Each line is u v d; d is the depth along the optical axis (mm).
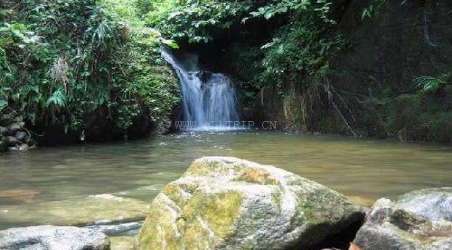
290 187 2564
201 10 11891
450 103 7797
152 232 2623
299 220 2438
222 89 11898
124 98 8812
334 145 7520
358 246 2398
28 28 8148
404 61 8539
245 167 2734
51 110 7812
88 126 8312
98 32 8406
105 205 3699
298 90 10312
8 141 7230
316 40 10234
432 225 2391
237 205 2404
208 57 13055
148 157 6406
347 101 9297
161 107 10000
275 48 10898
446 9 8117
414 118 8172
